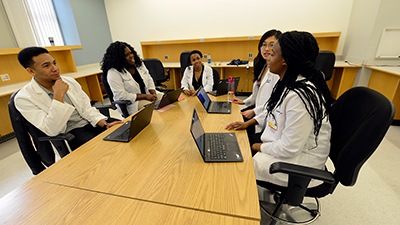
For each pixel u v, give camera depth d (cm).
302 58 81
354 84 311
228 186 69
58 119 125
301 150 90
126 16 450
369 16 277
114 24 464
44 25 349
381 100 74
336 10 342
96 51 437
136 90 226
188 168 80
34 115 123
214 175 75
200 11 408
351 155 76
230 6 389
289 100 86
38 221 59
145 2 429
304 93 80
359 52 302
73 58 358
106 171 81
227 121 128
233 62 377
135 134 111
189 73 261
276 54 90
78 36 389
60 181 76
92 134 152
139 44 470
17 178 179
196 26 421
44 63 126
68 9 369
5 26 282
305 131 83
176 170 79
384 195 144
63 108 125
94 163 87
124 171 80
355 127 83
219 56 424
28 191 72
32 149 127
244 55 409
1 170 191
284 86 94
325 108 85
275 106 101
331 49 364
